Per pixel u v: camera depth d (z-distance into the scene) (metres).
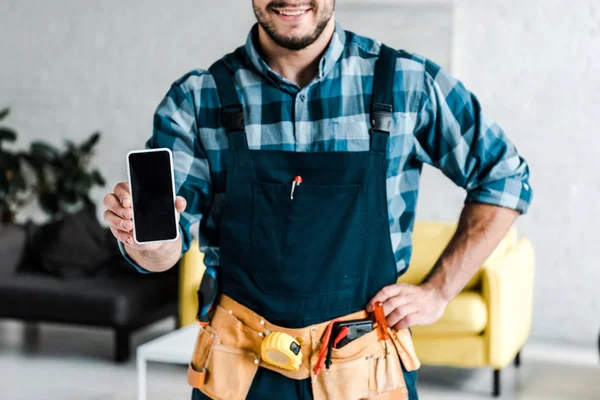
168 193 1.30
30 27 5.68
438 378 4.17
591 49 4.77
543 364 4.46
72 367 4.28
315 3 1.34
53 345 4.75
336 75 1.42
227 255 1.42
